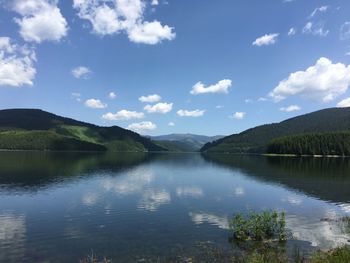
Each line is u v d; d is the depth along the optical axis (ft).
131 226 121.49
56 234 110.83
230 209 154.61
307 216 141.08
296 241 102.58
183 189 220.43
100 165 445.37
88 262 85.30
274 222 112.37
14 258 88.17
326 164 492.95
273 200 180.75
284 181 272.51
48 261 86.07
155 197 185.98
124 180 269.44
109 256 89.66
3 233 111.75
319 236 108.68
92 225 123.03
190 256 89.04
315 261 76.43
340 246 96.68
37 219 131.95
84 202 168.55
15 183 236.22
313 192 211.20
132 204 164.25
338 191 215.92
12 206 157.17
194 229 117.60
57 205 160.25
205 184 249.34
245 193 205.36
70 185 230.89
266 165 477.36
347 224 125.80
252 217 114.83
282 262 81.71
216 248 95.91
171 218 134.92
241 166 457.68
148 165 474.90
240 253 91.30
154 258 87.97
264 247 96.48
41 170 338.13
